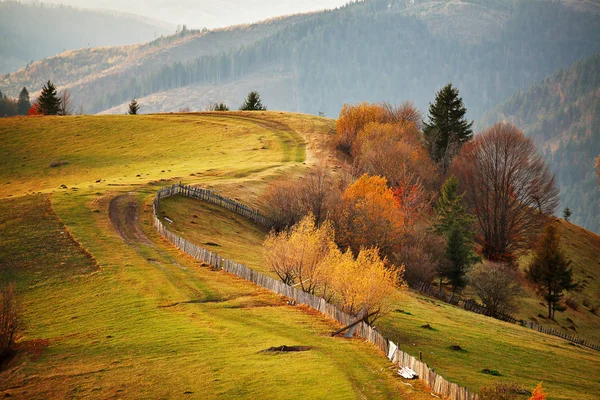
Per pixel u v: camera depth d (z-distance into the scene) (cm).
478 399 7056
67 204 19225
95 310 11788
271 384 7800
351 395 7369
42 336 10600
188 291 12744
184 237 17388
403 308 13950
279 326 10525
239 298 12444
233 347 9431
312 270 13075
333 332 10256
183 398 7638
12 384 8550
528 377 9700
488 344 11706
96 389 8156
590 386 9856
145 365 8881
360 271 11256
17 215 17925
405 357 8375
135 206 19950
